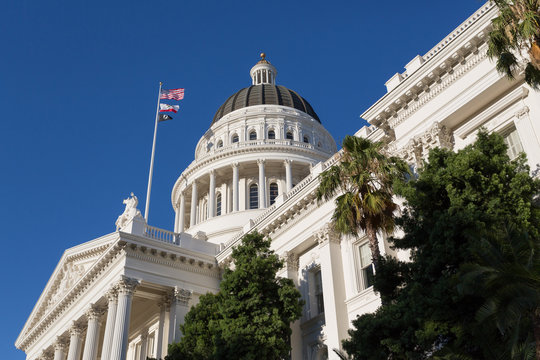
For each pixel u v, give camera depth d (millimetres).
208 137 76562
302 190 36375
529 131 23953
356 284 31578
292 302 28312
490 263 15070
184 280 40031
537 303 14172
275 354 26375
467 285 15016
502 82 25297
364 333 19281
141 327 47375
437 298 17172
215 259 42250
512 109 25203
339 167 24641
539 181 19219
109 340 35562
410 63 31125
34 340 51594
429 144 27516
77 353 42281
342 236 33750
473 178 19109
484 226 17250
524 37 18203
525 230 16672
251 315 27688
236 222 60000
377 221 22875
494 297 14633
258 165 67562
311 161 69000
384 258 21641
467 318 16828
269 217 38875
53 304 48438
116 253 38844
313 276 35625
